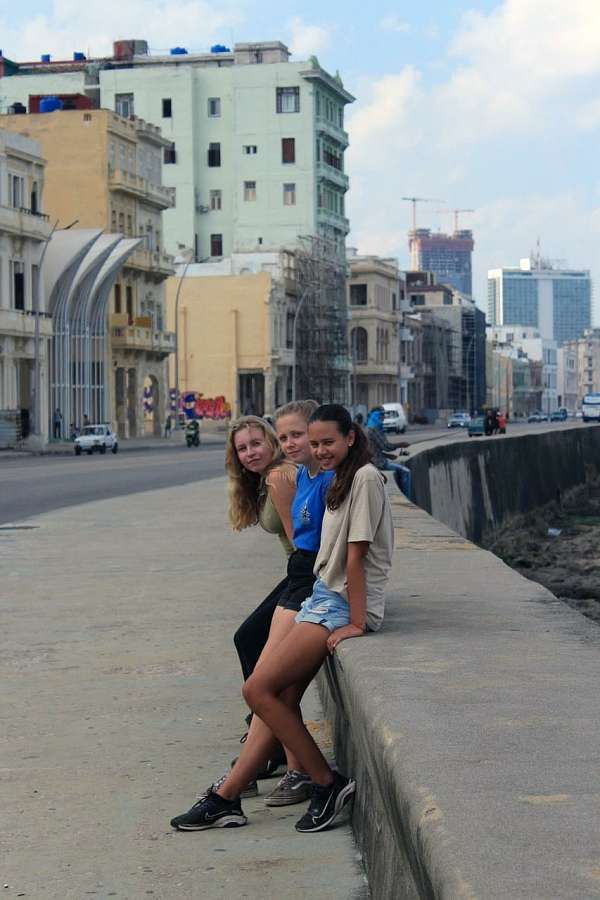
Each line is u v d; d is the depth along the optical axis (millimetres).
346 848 6340
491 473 47250
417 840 3822
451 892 3322
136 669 10758
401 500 22344
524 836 3605
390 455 29406
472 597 9242
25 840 6543
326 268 127688
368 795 5918
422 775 4242
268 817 6938
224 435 108188
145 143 102375
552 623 7746
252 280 115938
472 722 4996
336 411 7008
